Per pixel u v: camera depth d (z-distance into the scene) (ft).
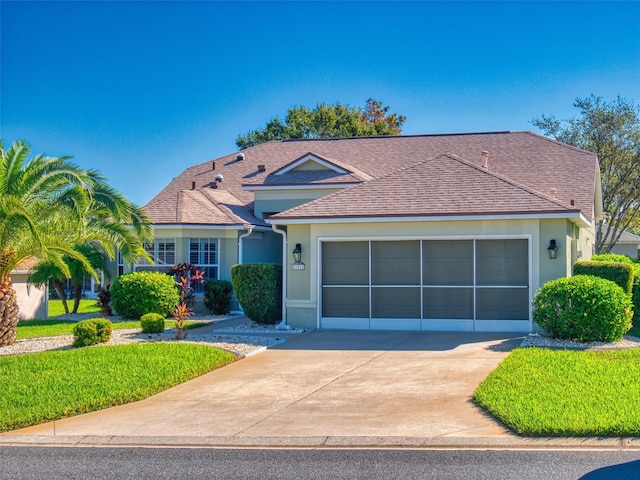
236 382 40.98
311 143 102.17
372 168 90.17
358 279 61.77
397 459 26.43
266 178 85.10
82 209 54.19
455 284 59.52
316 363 45.75
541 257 56.75
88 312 84.74
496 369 40.16
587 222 60.70
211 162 102.37
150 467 26.35
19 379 40.96
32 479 25.18
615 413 30.19
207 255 79.36
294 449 28.35
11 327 55.21
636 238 157.99
